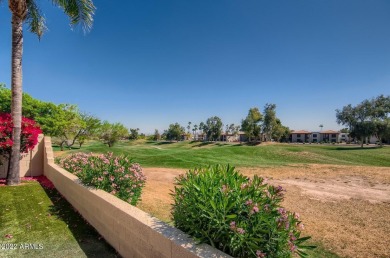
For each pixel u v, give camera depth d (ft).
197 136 456.45
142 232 11.60
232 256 8.80
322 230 21.03
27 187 30.66
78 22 36.06
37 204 23.65
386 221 23.59
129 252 12.79
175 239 9.71
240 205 9.46
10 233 16.99
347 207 28.37
